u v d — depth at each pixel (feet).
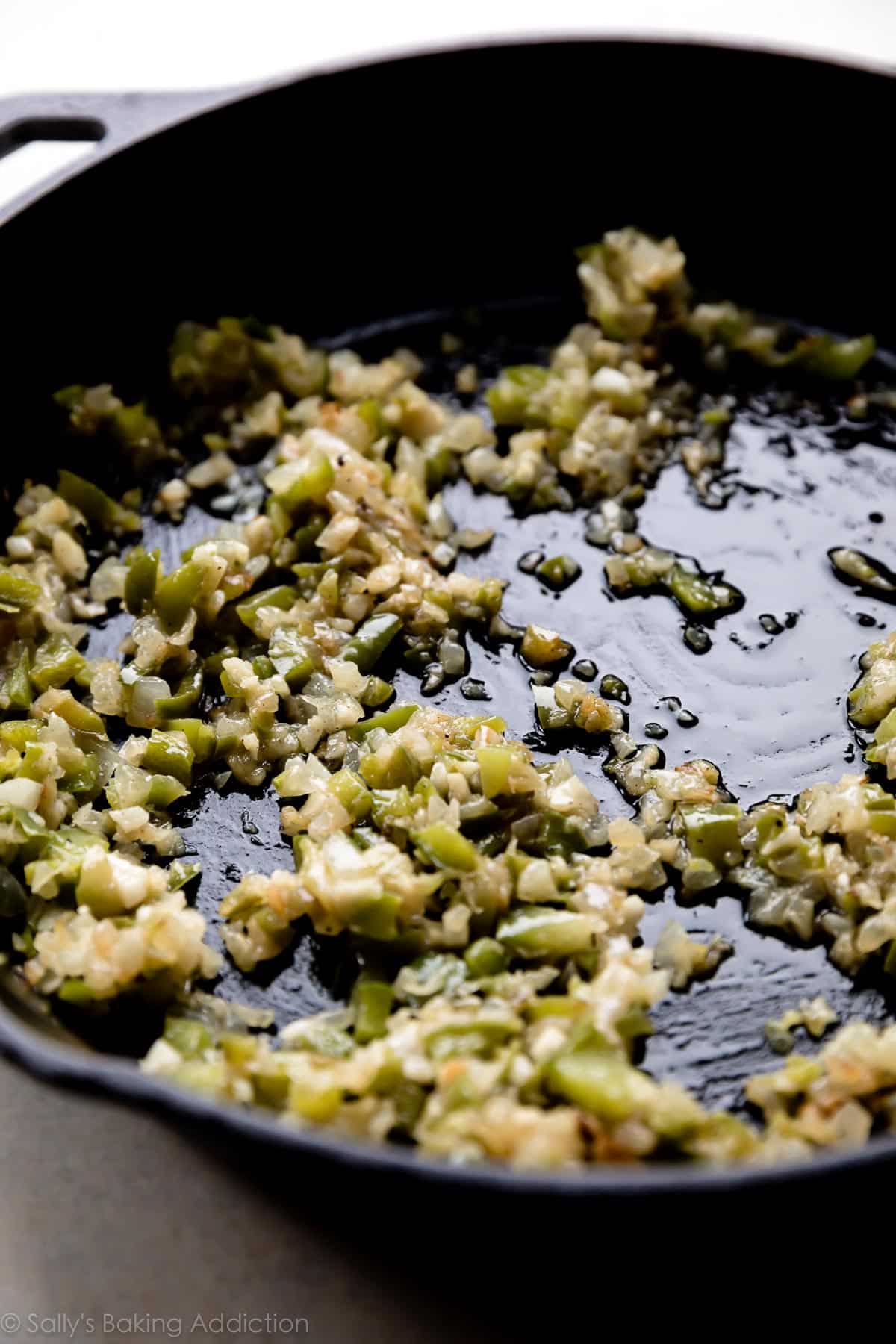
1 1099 1.81
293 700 1.99
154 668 2.01
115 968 1.76
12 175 2.56
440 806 1.86
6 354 2.12
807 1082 1.71
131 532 2.14
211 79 2.62
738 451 2.20
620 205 2.32
